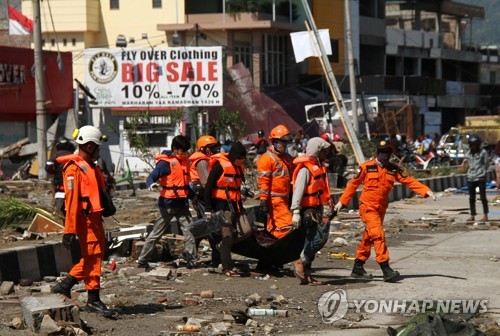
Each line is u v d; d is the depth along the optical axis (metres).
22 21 51.25
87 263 10.47
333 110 51.34
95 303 10.52
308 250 13.15
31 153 40.88
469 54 84.94
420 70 78.31
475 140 21.70
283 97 56.69
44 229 16.42
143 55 45.94
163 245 14.95
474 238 18.48
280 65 58.66
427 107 73.19
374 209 13.22
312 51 31.12
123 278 13.23
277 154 13.52
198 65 45.69
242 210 13.53
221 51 45.62
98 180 10.48
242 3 54.50
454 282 13.05
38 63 34.84
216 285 12.77
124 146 47.44
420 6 80.62
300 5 59.44
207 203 13.39
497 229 20.20
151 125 45.94
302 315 10.80
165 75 45.81
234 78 50.97
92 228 10.36
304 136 46.78
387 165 13.19
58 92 44.62
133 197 27.75
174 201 13.93
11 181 34.12
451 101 78.00
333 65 63.53
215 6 55.03
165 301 11.50
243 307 10.91
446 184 34.31
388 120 58.03
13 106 41.91
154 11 55.97
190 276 13.52
